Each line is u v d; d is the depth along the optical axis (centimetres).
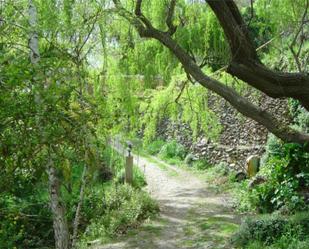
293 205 888
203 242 858
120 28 792
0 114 327
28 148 350
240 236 818
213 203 1163
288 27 899
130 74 924
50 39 520
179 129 1989
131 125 877
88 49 598
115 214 1048
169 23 747
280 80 670
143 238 922
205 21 980
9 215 538
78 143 397
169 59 1016
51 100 339
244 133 1582
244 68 682
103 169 1377
